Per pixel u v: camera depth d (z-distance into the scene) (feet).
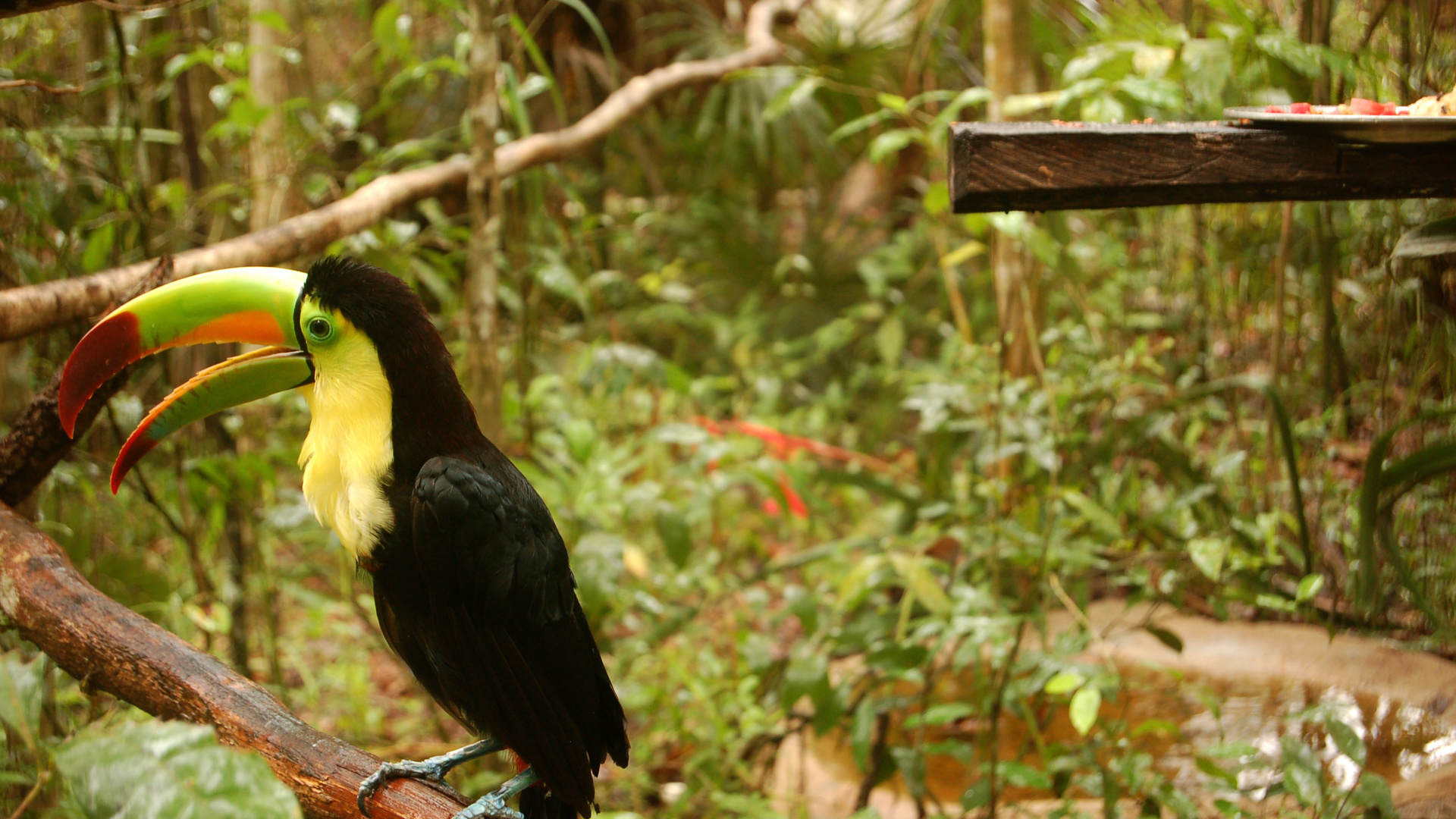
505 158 13.12
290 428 13.37
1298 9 11.41
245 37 15.57
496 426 11.78
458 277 14.30
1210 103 10.33
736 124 22.59
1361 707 10.58
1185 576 11.03
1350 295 12.35
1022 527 12.35
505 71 12.29
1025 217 11.62
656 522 12.56
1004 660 11.14
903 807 11.62
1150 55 11.10
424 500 6.27
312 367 6.45
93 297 7.87
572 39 24.00
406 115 19.33
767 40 21.36
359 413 6.35
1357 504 10.67
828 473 15.06
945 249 18.08
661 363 13.50
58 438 7.29
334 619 16.94
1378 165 6.52
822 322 23.91
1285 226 12.04
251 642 15.42
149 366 12.75
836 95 22.53
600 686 7.19
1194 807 8.83
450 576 6.38
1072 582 12.67
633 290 22.90
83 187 12.04
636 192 25.61
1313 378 13.52
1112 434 12.76
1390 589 11.22
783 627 17.40
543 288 14.83
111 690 6.31
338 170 15.57
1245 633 12.50
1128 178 6.59
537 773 6.68
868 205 26.91
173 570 14.44
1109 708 11.75
